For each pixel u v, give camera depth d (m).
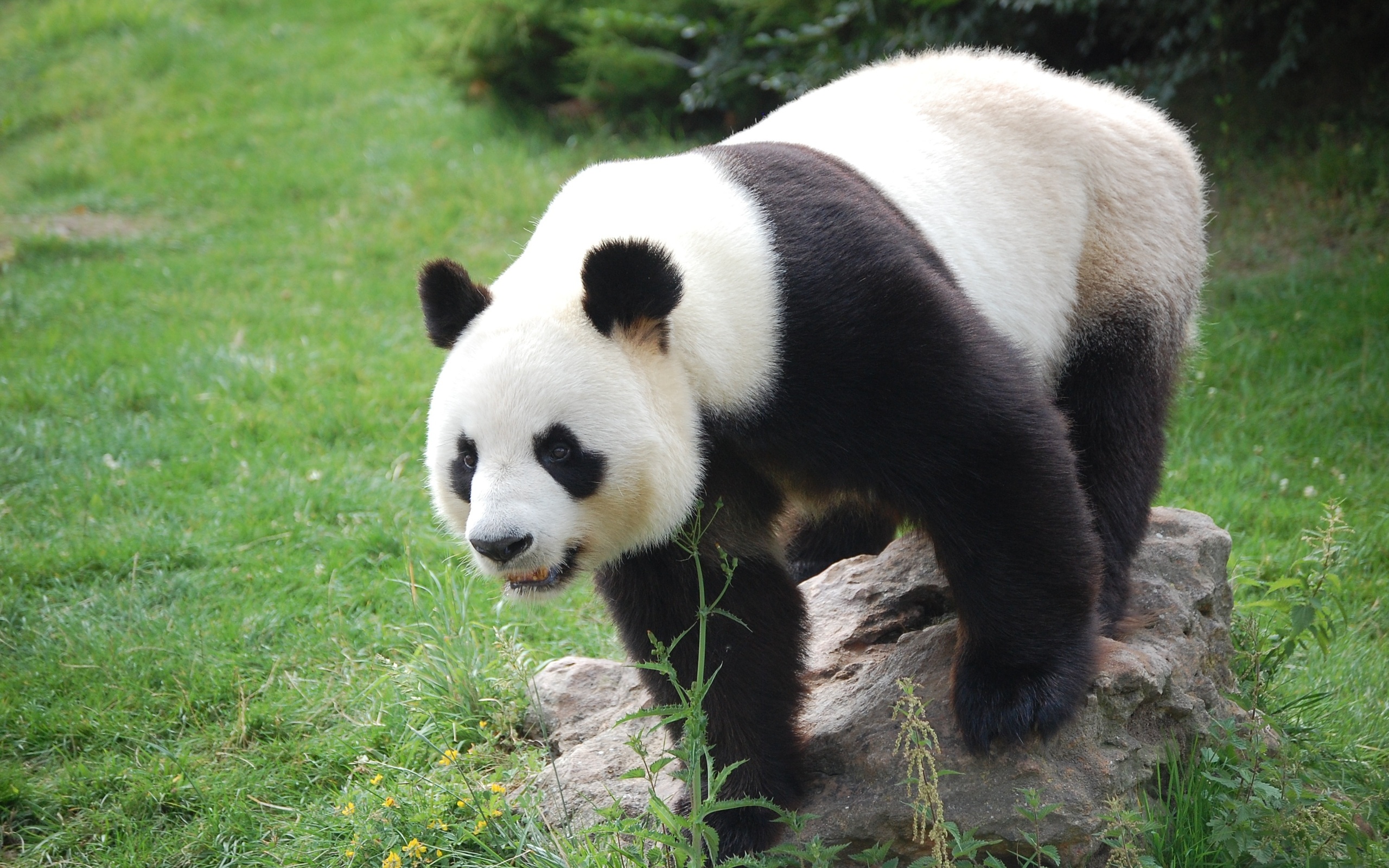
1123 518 4.18
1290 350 7.60
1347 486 6.38
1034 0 9.34
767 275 3.38
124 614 5.62
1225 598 4.37
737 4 10.90
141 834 4.33
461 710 4.79
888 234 3.49
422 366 8.45
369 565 6.13
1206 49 9.80
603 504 3.30
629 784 4.09
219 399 7.96
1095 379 4.29
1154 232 4.38
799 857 3.43
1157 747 3.73
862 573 4.48
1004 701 3.55
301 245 11.02
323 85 14.69
